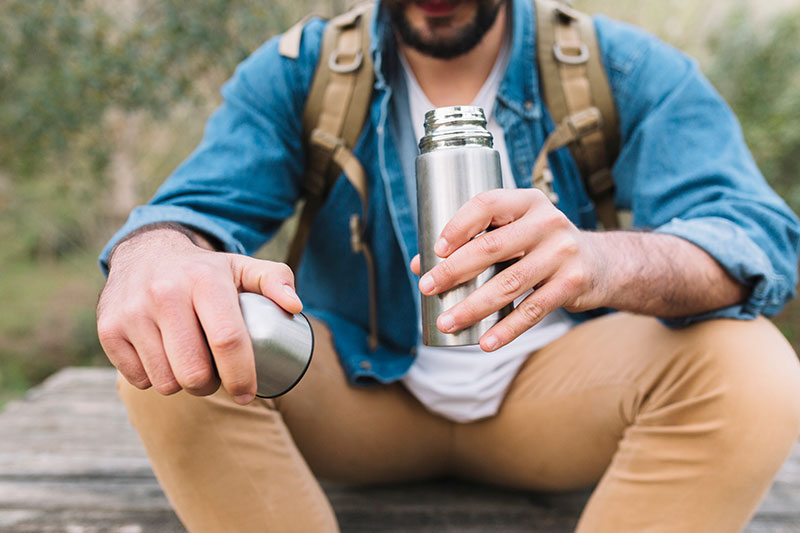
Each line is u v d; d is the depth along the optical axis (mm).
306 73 1256
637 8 6344
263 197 1218
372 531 1301
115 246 910
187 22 4172
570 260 746
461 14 1141
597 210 1307
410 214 1229
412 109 1266
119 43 4223
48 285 7039
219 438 950
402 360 1236
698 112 1167
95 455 1701
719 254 936
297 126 1266
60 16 4121
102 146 4645
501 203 719
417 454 1286
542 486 1279
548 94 1229
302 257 1394
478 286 734
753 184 1102
